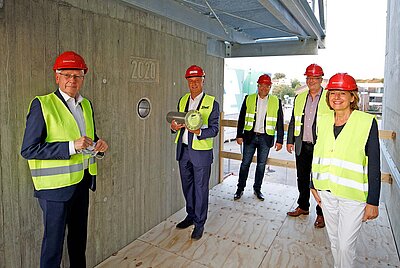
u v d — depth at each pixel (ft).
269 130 12.44
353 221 6.08
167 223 10.64
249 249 8.91
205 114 9.21
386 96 13.50
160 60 10.01
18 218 6.13
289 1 8.00
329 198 6.47
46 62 6.40
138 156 9.42
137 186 9.47
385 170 12.55
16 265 6.15
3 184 5.82
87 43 7.33
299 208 11.29
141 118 9.41
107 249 8.46
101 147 6.25
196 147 9.09
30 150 5.35
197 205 9.44
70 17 6.86
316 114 10.23
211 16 11.23
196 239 9.45
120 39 8.32
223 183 15.10
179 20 9.85
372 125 5.87
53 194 5.69
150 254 8.63
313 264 8.14
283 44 13.93
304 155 10.66
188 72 9.28
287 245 9.14
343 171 6.08
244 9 10.12
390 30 12.27
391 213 10.41
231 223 10.62
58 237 5.85
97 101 7.77
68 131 5.87
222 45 14.20
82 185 6.37
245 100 12.83
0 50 5.58
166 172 10.87
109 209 8.46
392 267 8.04
